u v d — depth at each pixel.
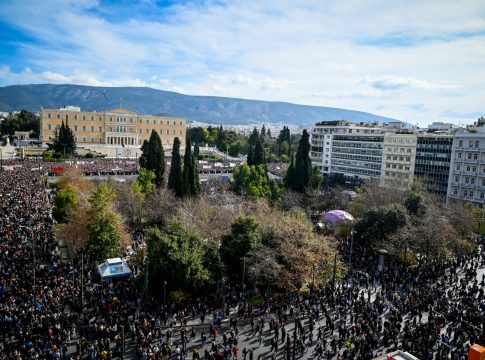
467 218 77.62
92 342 37.09
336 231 78.06
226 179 126.56
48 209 81.31
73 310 41.69
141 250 59.22
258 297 50.00
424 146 128.38
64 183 95.25
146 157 107.62
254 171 102.75
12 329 36.69
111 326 39.22
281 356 37.16
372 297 51.44
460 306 46.38
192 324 42.81
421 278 56.56
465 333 40.97
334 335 41.31
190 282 46.53
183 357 34.72
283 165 188.88
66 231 63.62
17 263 50.75
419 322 42.75
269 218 63.75
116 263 49.75
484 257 67.56
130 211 79.44
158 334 38.97
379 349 38.12
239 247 53.12
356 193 114.62
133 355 36.12
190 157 88.50
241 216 56.91
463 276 60.22
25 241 58.91
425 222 67.88
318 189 117.06
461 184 113.50
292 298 49.69
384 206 73.06
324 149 182.12
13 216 70.62
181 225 52.19
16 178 107.94
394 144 139.88
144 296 45.78
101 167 137.50
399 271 59.25
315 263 51.19
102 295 45.12
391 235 66.69
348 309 46.69
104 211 59.03
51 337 35.81
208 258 49.59
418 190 89.31
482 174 108.62
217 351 35.25
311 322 42.03
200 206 73.38
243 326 43.09
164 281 45.25
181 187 88.19
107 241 57.09
